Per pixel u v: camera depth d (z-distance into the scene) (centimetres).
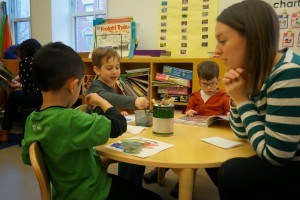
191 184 85
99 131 86
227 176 78
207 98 202
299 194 75
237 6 86
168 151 93
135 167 152
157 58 245
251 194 76
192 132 119
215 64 201
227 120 129
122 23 272
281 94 75
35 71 92
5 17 431
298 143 76
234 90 90
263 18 81
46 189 80
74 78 93
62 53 92
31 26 390
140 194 99
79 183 90
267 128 78
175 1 268
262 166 77
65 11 385
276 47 84
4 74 316
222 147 98
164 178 201
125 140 101
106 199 94
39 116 88
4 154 265
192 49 265
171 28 273
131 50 266
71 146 85
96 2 370
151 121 129
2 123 305
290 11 217
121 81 262
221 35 87
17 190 191
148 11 287
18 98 293
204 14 255
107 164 107
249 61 85
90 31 380
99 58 166
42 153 87
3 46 427
